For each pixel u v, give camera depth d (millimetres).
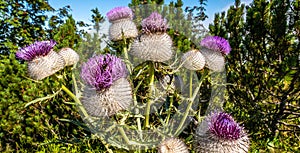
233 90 575
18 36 786
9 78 486
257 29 534
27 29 817
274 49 527
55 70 323
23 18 822
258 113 540
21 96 489
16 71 502
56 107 483
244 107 570
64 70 357
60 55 345
